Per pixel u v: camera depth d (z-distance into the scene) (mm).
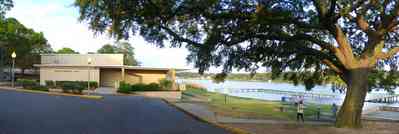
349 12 15742
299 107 21984
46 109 22422
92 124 16328
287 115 27000
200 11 15336
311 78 22391
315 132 15352
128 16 14844
